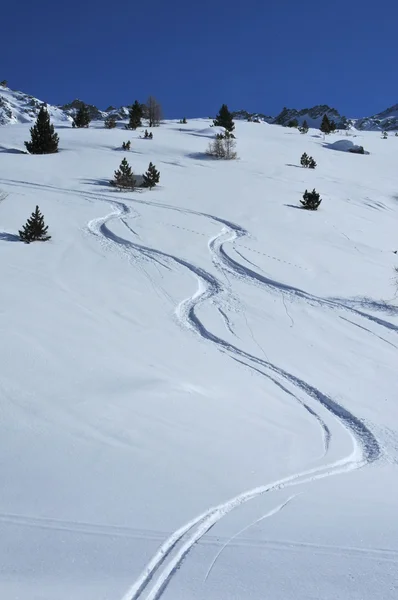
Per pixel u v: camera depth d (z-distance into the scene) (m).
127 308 11.52
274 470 5.90
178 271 14.56
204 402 7.51
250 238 18.00
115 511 4.57
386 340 11.36
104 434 6.02
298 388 9.01
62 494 4.75
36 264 13.46
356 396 8.86
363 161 37.25
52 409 6.35
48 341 8.41
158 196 23.02
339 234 19.73
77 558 3.87
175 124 50.00
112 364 8.07
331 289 14.09
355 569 3.85
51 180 24.48
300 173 30.84
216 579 3.70
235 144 37.16
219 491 5.16
